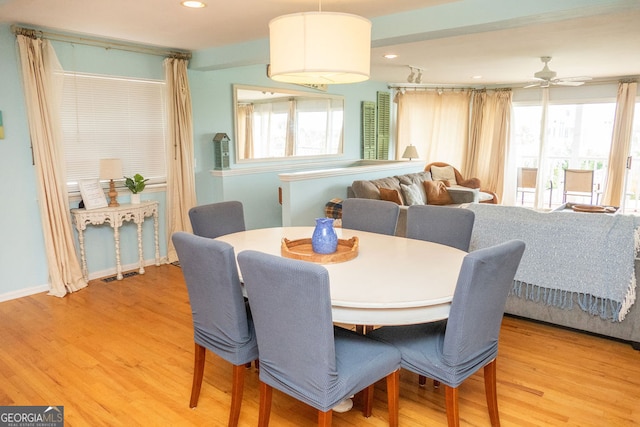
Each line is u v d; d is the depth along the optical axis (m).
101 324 3.30
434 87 8.34
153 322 3.34
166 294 3.92
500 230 3.17
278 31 2.15
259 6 3.05
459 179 7.74
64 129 4.04
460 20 2.96
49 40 3.79
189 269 2.07
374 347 1.95
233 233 3.12
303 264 1.58
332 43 2.07
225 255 1.89
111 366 2.71
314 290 1.56
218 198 5.31
